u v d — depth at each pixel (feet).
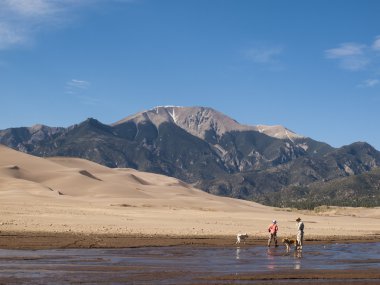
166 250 146.72
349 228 281.54
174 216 313.53
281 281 97.09
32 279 91.97
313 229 255.09
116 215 290.15
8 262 111.86
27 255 123.95
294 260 131.95
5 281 89.40
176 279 96.12
